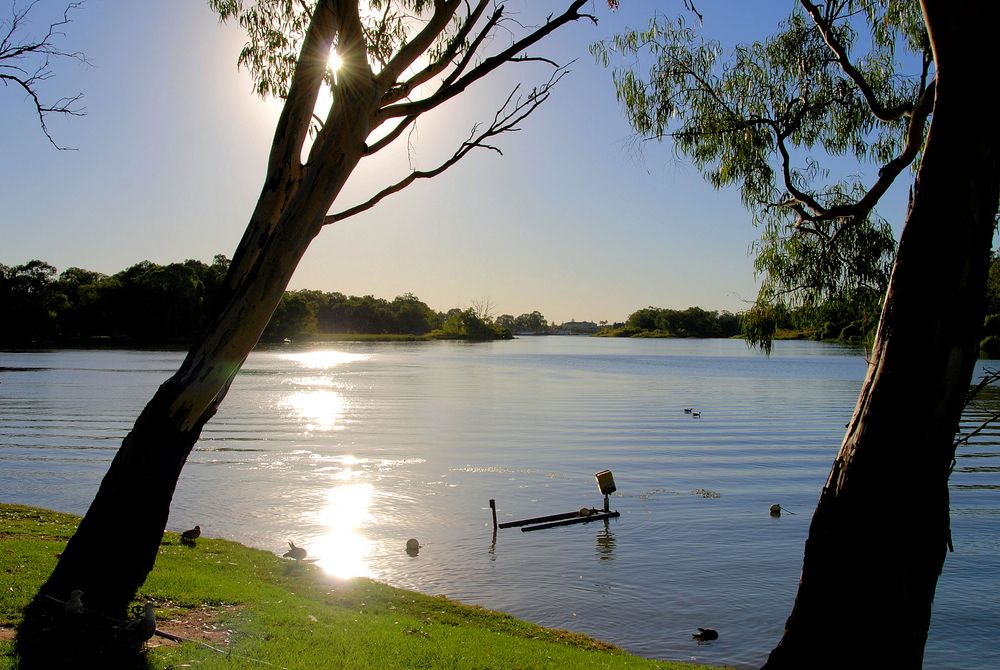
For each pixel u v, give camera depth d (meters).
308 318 190.25
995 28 4.93
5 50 11.94
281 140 8.87
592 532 20.69
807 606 5.36
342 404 55.38
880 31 11.06
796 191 10.77
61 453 32.19
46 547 12.16
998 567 18.16
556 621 14.20
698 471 30.09
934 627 14.53
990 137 4.99
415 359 125.19
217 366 8.58
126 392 58.38
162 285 137.25
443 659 9.03
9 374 74.44
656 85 11.80
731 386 77.00
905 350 5.12
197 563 13.77
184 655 7.68
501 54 9.05
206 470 28.88
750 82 11.58
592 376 90.12
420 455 33.06
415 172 9.54
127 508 8.41
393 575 16.67
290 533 19.97
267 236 8.81
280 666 7.72
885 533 5.10
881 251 11.05
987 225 5.08
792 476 29.16
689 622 14.30
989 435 42.28
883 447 5.14
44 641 7.56
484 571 17.12
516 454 33.69
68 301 133.88
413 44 8.98
